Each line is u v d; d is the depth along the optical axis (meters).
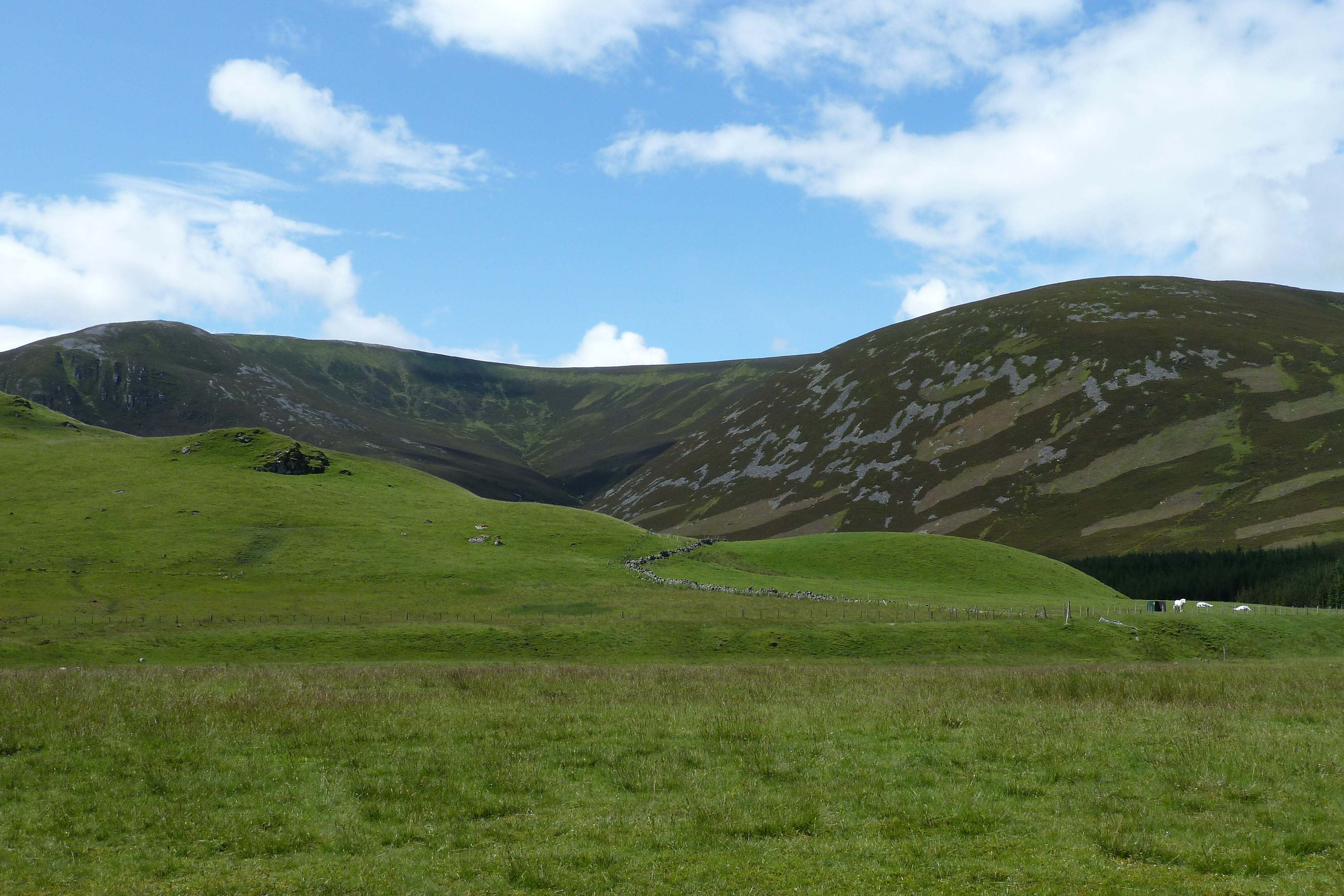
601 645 64.12
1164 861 15.01
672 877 14.55
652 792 19.11
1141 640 69.75
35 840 16.47
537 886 14.37
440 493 136.75
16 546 93.06
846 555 123.12
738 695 32.19
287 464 133.12
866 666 54.12
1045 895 13.66
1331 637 72.88
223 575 89.56
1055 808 17.66
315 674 39.38
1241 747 22.09
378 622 70.19
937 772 20.22
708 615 76.06
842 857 15.28
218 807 18.22
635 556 111.75
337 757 21.77
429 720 25.95
